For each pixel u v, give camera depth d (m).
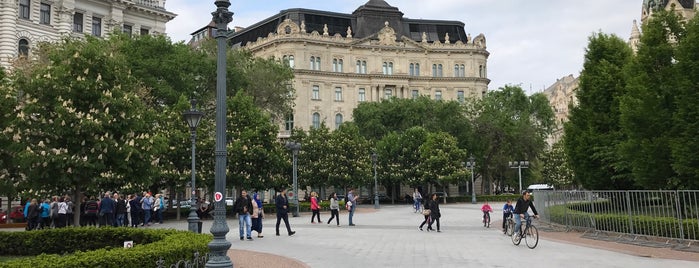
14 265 9.64
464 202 68.62
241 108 40.38
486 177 76.31
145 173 25.77
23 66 35.12
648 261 14.83
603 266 14.03
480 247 18.81
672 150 20.69
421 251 17.75
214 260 11.40
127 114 24.42
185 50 44.81
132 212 29.72
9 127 23.88
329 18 90.31
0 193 26.73
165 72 41.81
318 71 86.25
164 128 37.47
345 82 88.56
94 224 28.94
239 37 94.62
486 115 73.00
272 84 55.09
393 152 66.50
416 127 67.62
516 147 71.06
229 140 39.41
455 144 66.50
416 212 45.38
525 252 17.22
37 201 30.33
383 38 91.06
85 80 23.34
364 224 31.34
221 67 12.61
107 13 52.53
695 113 20.00
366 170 59.50
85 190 27.44
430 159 63.50
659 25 23.75
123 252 11.02
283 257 16.16
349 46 88.81
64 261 10.01
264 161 39.75
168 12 57.97
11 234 17.64
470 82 94.00
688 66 20.61
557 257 15.91
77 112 23.22
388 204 68.12
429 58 93.31
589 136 29.97
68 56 24.02
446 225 30.06
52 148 22.88
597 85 30.06
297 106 84.31
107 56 24.75
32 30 45.75
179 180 36.66
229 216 39.38
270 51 86.25
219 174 12.04
